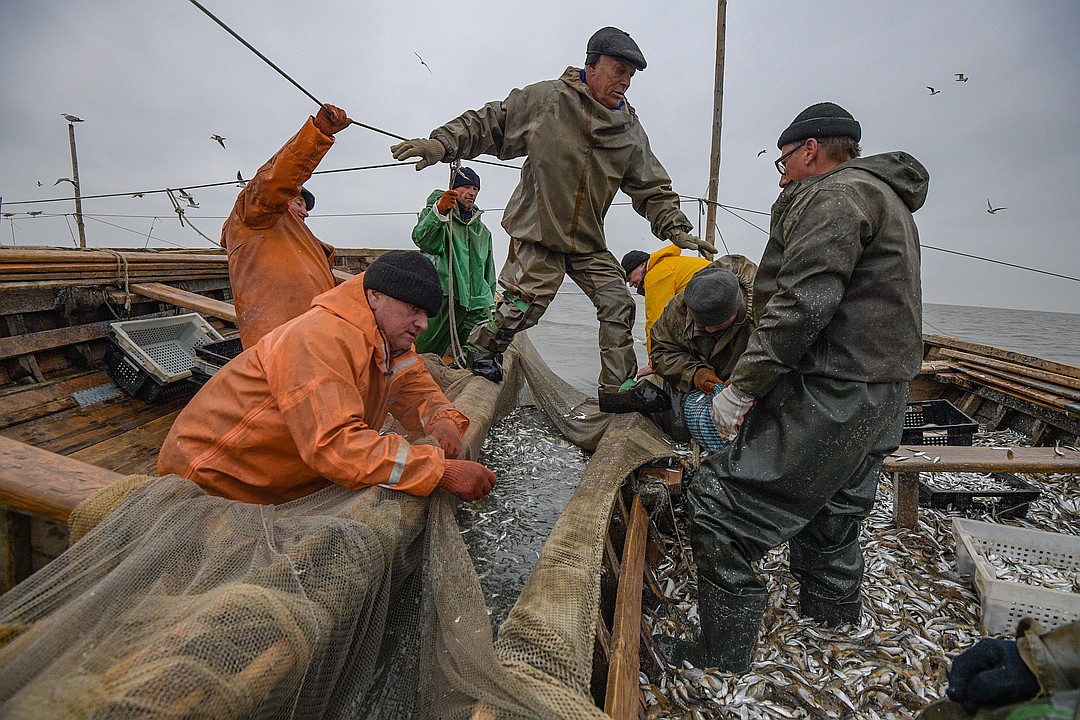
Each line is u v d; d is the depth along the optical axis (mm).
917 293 2951
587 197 4695
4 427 4383
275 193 3988
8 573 2217
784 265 2889
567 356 15406
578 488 3865
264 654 1568
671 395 4977
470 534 4516
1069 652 1514
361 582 2035
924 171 2998
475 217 6941
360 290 2744
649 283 5285
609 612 3453
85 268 5523
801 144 3193
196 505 2100
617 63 4250
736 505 3123
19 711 1275
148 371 5094
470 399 4953
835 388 2914
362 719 2209
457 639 2080
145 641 1507
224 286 7496
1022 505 4906
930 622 3582
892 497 5234
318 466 2455
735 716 2914
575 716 1848
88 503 2033
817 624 3549
